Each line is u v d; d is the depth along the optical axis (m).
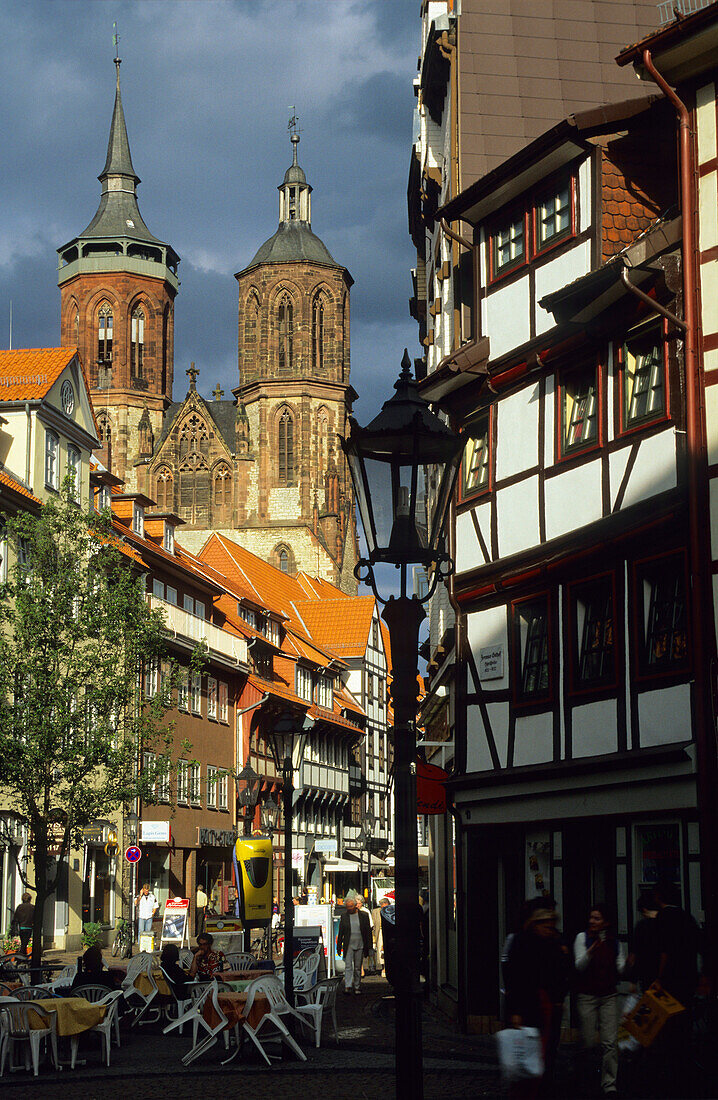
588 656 18.42
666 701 16.56
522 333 20.78
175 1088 14.52
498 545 20.83
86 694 25.09
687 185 16.73
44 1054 17.19
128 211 118.44
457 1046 18.23
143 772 25.56
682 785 15.99
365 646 86.38
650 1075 13.46
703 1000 14.71
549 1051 10.15
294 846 64.62
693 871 15.77
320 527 110.88
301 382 112.50
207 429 110.94
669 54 16.69
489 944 20.33
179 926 39.47
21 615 25.31
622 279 16.73
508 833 20.25
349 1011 23.88
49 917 38.69
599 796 17.69
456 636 21.75
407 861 9.77
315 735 71.88
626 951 16.84
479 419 21.84
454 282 25.92
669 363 16.91
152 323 116.69
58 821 25.19
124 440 114.44
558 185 20.16
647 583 17.20
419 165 33.22
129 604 25.72
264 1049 18.16
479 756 20.91
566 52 25.61
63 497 26.67
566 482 19.19
